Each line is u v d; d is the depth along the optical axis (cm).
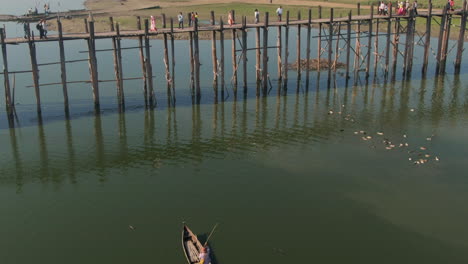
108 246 2308
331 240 2362
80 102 4444
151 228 2455
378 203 2688
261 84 5022
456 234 2414
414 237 2391
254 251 2270
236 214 2578
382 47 6931
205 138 3600
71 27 8331
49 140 3550
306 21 4844
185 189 2841
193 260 2159
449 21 5178
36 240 2358
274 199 2727
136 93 4738
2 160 3212
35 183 2920
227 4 10644
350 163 3167
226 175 3011
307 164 3159
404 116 4012
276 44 7381
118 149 3400
